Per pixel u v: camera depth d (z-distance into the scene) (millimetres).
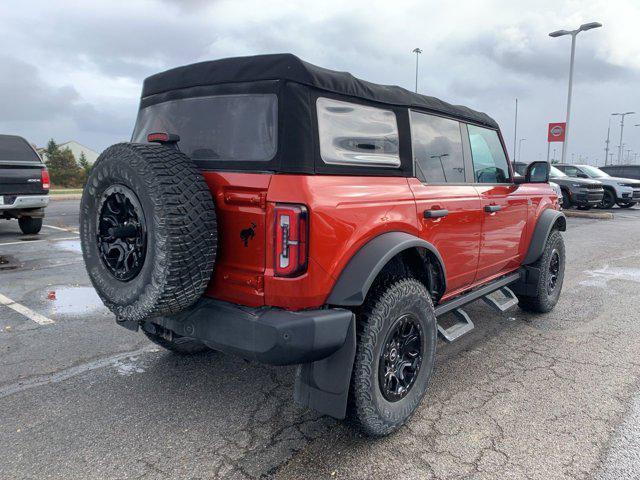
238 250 2543
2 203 9523
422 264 3164
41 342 4320
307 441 2848
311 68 2566
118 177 2494
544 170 4656
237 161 2631
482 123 4309
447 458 2699
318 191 2471
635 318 5199
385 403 2812
